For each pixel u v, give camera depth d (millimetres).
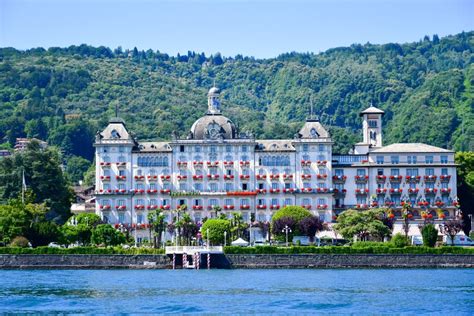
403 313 197125
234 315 194500
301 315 194500
